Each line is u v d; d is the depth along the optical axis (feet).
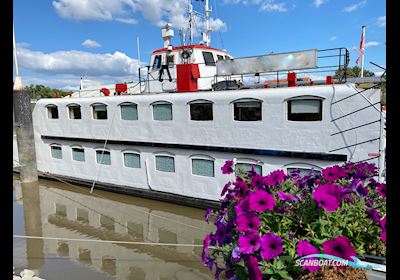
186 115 38.75
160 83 50.37
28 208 45.52
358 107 28.14
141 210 42.16
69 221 40.37
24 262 29.55
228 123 35.55
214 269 26.68
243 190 11.09
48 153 56.75
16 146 65.00
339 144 29.32
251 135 34.14
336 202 9.19
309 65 32.42
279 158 32.76
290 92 31.32
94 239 34.78
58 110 53.88
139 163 44.68
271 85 37.81
